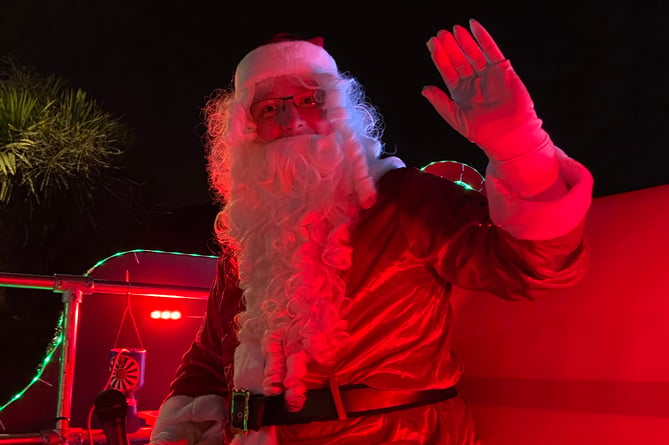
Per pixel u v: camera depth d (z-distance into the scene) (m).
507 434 1.65
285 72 1.71
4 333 8.09
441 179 1.60
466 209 1.49
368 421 1.49
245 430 1.55
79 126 8.57
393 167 1.68
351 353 1.52
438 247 1.50
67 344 2.58
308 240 1.56
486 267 1.42
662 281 1.46
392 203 1.58
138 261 2.93
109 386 2.65
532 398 1.63
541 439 1.58
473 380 1.77
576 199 1.22
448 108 1.24
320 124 1.68
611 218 1.61
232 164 1.76
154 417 2.65
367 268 1.55
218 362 1.90
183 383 1.91
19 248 8.37
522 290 1.37
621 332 1.50
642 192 1.60
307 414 1.50
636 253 1.53
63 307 2.68
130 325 2.90
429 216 1.52
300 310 1.50
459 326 1.84
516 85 1.19
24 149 8.21
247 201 1.70
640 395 1.44
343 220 1.56
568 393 1.56
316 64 1.74
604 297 1.55
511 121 1.19
